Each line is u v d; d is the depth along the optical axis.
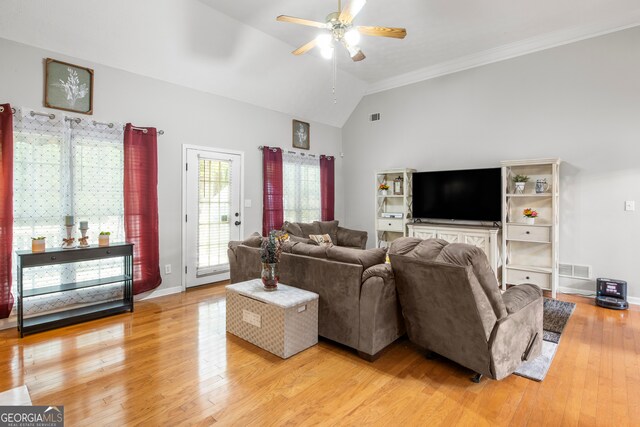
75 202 3.44
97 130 3.58
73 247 3.21
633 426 1.75
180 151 4.34
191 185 4.46
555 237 4.02
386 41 4.50
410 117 5.74
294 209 5.89
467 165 5.11
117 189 3.72
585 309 3.62
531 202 4.45
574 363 2.43
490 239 4.41
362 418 1.82
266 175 5.32
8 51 3.08
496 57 4.75
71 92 3.43
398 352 2.61
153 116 4.07
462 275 1.92
